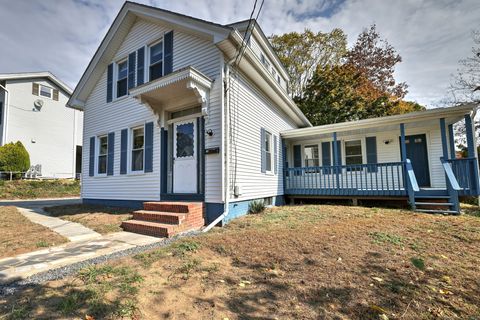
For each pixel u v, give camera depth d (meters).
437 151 9.16
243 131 7.10
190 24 6.57
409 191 7.27
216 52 6.47
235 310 2.12
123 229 5.47
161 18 7.23
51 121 18.62
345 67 19.41
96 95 9.70
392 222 5.14
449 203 6.46
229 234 4.59
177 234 4.97
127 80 8.69
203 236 4.52
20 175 15.67
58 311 2.08
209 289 2.50
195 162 6.76
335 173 9.64
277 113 10.26
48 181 15.78
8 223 5.96
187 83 5.75
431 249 3.50
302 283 2.59
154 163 7.51
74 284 2.59
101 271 2.90
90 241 4.46
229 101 6.43
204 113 6.24
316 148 11.35
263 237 4.25
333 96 17.52
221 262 3.26
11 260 3.39
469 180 7.00
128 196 8.14
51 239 4.46
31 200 12.69
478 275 2.67
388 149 9.90
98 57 9.14
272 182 9.05
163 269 3.02
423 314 2.01
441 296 2.27
